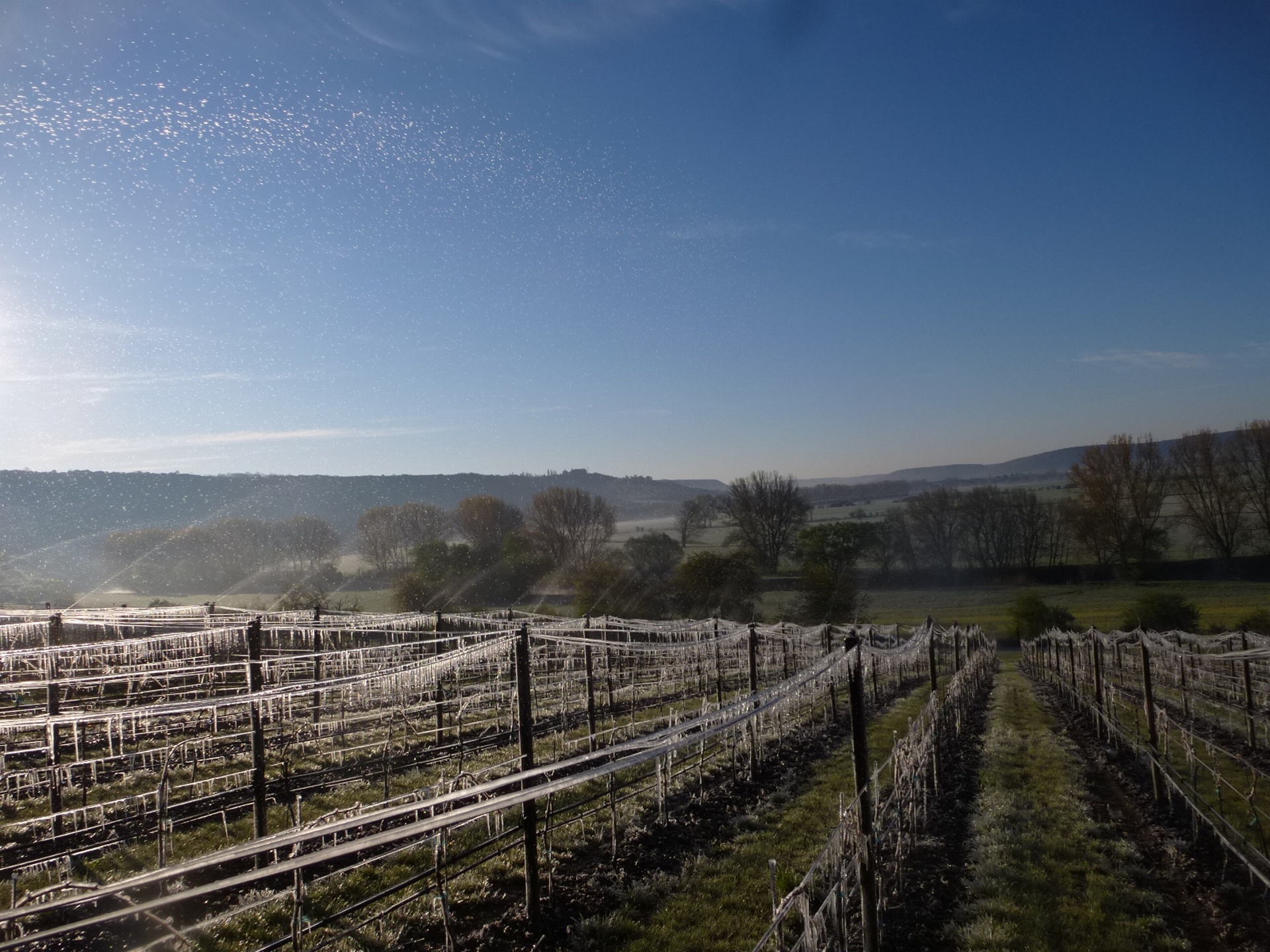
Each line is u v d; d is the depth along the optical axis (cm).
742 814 1340
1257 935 853
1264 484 5722
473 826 1207
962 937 866
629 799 1379
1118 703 2627
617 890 990
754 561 5325
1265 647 1986
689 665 2747
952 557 6775
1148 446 6184
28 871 1048
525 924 893
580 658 2652
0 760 1385
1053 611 4869
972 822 1304
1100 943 842
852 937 853
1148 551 6062
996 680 4031
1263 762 1753
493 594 5556
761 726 1789
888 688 3222
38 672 1880
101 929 874
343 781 1466
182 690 2022
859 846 757
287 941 741
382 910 905
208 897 955
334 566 6694
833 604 5069
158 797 1073
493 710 2292
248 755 1731
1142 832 1257
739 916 912
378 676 1062
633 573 5112
